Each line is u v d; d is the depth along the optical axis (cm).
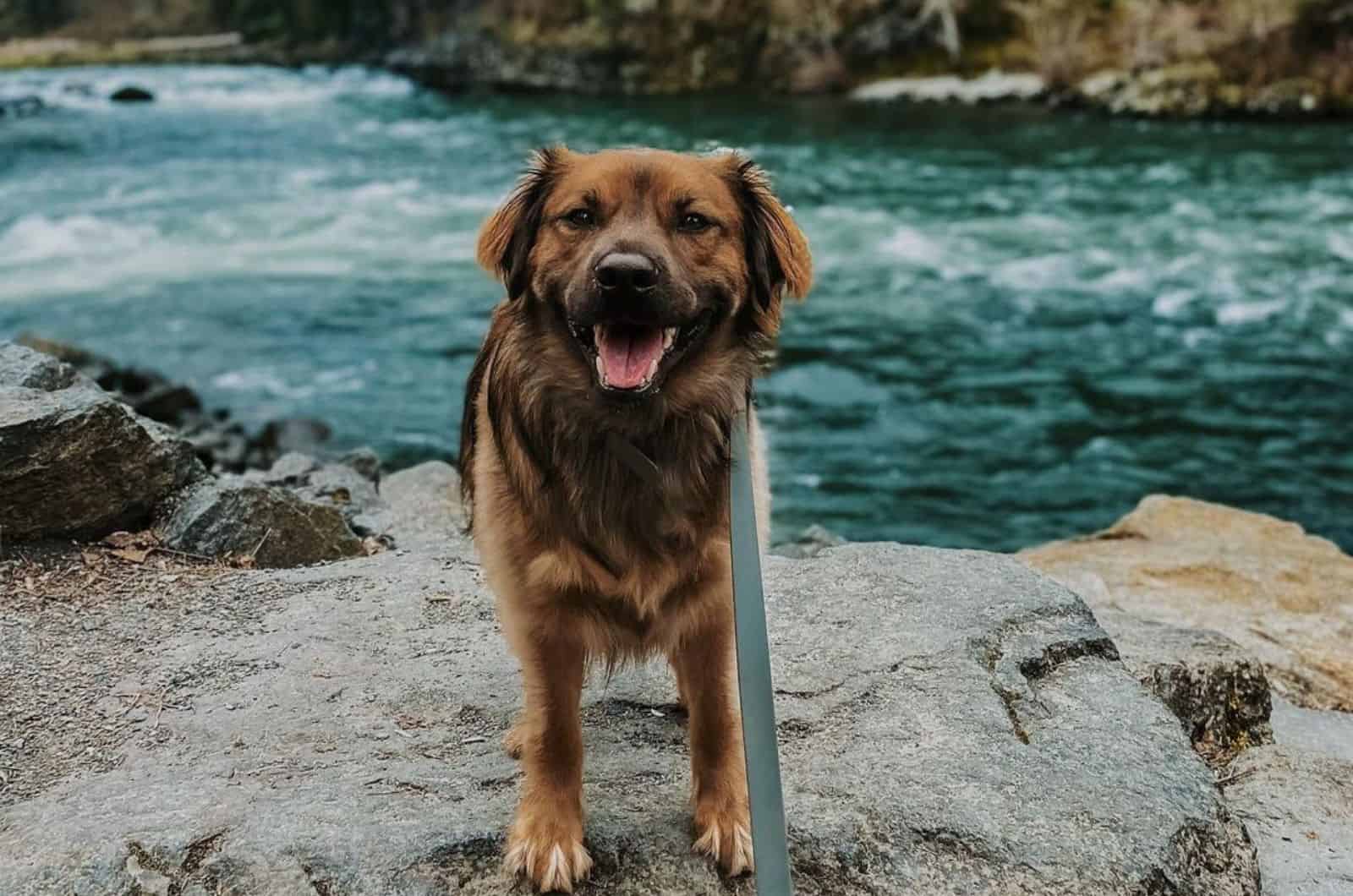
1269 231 774
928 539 402
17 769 163
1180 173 970
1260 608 259
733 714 154
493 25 1808
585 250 149
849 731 170
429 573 207
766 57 1609
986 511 423
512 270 156
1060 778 163
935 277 694
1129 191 905
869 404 519
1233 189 900
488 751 166
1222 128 1195
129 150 1141
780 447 477
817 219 837
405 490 279
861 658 184
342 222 837
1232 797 186
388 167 1054
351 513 254
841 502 429
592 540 148
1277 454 467
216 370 551
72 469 210
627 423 148
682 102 1508
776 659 184
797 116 1355
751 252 158
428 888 146
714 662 153
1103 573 276
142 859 147
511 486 151
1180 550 292
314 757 164
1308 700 230
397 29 2025
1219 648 209
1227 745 202
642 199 151
